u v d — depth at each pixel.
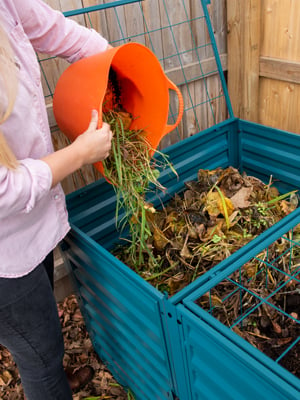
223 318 1.56
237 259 1.22
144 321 1.28
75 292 1.84
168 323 1.15
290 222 1.31
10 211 1.00
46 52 1.35
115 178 1.48
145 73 1.41
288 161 2.10
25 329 1.22
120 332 1.58
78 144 1.12
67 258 1.70
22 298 1.17
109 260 1.30
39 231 1.22
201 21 2.39
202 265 1.76
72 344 2.06
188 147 2.11
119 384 1.88
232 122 2.24
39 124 1.17
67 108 1.36
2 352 2.05
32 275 1.20
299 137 1.96
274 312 1.62
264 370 0.86
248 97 2.56
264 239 1.28
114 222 1.96
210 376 1.09
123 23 2.11
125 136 1.51
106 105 1.56
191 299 1.07
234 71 2.55
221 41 2.54
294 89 2.34
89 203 1.83
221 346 0.95
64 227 1.34
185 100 2.55
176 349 1.19
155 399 1.60
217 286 1.63
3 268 1.12
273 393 0.87
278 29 2.26
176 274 1.75
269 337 1.57
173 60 2.39
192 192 2.05
